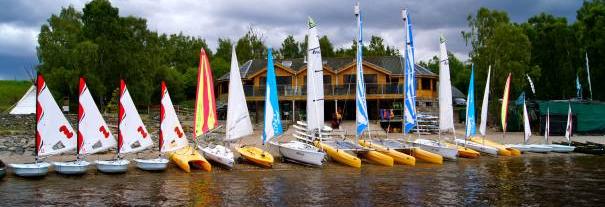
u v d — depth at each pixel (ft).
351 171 107.45
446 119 131.54
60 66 206.08
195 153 110.42
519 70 199.11
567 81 229.04
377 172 107.04
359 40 120.88
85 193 83.41
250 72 218.18
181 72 308.81
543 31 240.73
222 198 81.15
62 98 212.64
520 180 98.22
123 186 89.04
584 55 230.48
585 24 238.27
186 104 250.37
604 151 139.03
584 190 88.79
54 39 208.95
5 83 288.92
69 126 98.17
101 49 208.64
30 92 188.03
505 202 79.82
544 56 237.45
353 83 201.46
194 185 90.74
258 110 205.16
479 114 216.13
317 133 131.13
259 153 114.11
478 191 87.81
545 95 237.25
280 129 117.60
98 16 211.61
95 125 100.22
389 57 217.77
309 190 87.66
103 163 98.58
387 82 200.54
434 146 128.26
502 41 201.77
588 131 180.86
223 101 219.41
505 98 148.56
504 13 210.38
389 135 166.81
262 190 87.20
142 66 217.15
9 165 94.27
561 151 142.41
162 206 76.02
